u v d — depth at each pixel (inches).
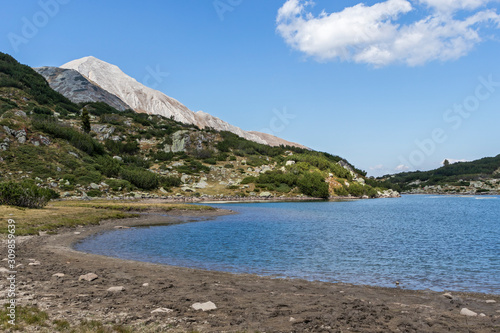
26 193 1824.6
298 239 1222.9
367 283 622.8
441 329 356.8
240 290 523.8
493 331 351.9
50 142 4008.4
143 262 776.9
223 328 339.9
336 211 2856.8
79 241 1079.0
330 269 744.3
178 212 2325.3
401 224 1841.8
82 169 3715.6
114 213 1883.6
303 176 5442.9
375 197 6643.7
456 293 547.5
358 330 344.2
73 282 528.4
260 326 349.7
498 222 1977.1
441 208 3457.2
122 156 5093.5
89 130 5644.7
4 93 5866.1
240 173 5531.5
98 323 331.9
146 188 4072.3
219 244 1088.8
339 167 6683.1
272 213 2517.2
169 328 333.4
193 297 465.1
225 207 3174.2
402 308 440.8
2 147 3415.4
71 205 2311.8
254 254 924.0
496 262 832.3
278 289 544.7
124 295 461.1
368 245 1097.4
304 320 368.8
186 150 6269.7
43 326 318.3
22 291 453.4
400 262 827.4
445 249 1031.0
